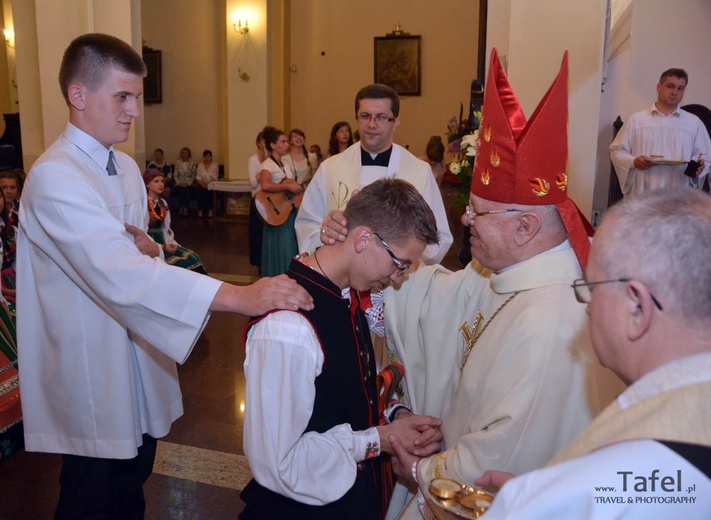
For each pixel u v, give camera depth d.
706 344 0.75
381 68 11.64
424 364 1.77
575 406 1.31
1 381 2.91
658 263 0.76
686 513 0.66
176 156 12.45
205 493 2.70
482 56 5.53
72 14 6.20
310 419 1.38
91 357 1.92
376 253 1.37
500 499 0.76
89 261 1.77
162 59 12.25
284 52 11.74
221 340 4.73
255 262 6.98
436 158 8.51
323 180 3.14
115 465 2.07
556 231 1.43
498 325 1.46
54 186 1.79
